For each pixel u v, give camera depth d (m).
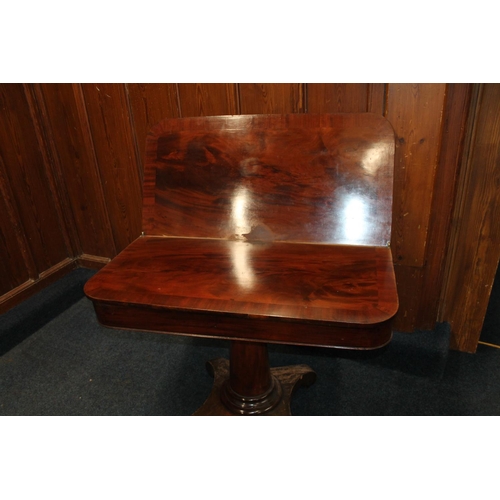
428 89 1.31
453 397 1.55
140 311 0.97
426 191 1.44
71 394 1.64
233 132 1.26
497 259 1.56
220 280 1.02
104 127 1.94
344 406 1.53
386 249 1.14
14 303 2.07
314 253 1.14
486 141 1.40
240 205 1.25
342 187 1.19
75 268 2.45
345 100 1.44
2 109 1.92
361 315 0.85
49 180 2.21
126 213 2.15
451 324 1.76
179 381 1.70
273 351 1.86
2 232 1.99
